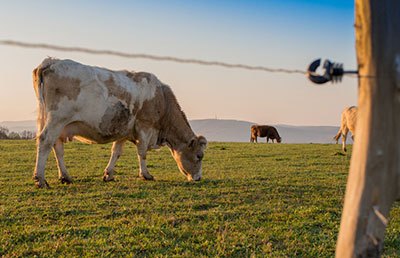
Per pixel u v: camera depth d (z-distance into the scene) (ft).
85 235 25.45
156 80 46.09
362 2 10.23
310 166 61.62
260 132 179.93
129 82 43.42
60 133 40.32
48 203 33.37
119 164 62.18
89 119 41.06
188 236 25.40
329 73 10.53
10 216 29.37
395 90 10.05
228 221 28.81
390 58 10.02
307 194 38.65
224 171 55.26
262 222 28.86
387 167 10.24
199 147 46.57
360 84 10.47
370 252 10.42
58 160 43.04
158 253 22.65
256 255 22.67
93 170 55.26
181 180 46.37
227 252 22.77
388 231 27.32
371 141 10.26
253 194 37.96
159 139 47.50
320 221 29.17
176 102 47.16
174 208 32.14
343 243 10.68
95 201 34.19
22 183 42.78
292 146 102.42
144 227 26.71
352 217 10.51
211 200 35.19
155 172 54.85
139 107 44.37
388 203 10.43
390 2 10.00
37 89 40.14
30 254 22.31
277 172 54.13
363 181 10.37
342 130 88.99
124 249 22.98
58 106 39.65
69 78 39.78
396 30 10.01
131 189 39.52
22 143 96.27
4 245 23.32
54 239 24.50
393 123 10.14
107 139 43.37
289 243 24.61
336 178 49.32
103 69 42.52
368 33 10.15
